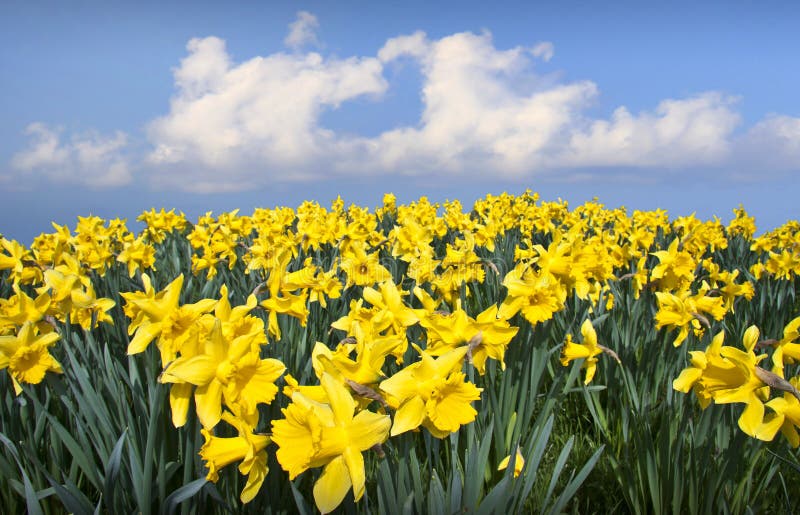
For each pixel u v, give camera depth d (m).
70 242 6.79
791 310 6.33
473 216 14.66
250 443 1.85
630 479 2.92
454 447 2.29
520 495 2.43
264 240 6.41
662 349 3.91
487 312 2.44
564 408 4.07
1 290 5.58
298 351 3.34
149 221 9.95
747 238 10.75
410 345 3.50
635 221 12.06
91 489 2.89
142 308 2.19
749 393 2.18
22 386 2.66
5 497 2.71
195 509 2.37
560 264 3.50
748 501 2.83
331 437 1.66
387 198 14.41
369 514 2.12
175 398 1.97
